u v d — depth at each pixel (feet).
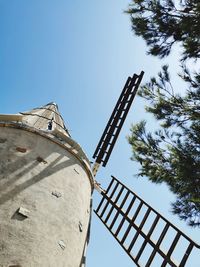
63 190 23.02
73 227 22.26
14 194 20.26
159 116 25.59
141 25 25.36
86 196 25.90
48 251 19.47
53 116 32.53
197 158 21.56
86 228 24.91
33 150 23.32
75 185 24.45
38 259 18.70
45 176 22.52
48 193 21.79
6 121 24.08
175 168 22.98
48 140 24.89
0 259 17.38
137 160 25.95
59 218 21.42
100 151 34.27
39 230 19.74
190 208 23.77
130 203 27.66
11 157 22.02
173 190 23.40
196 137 22.11
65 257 20.48
